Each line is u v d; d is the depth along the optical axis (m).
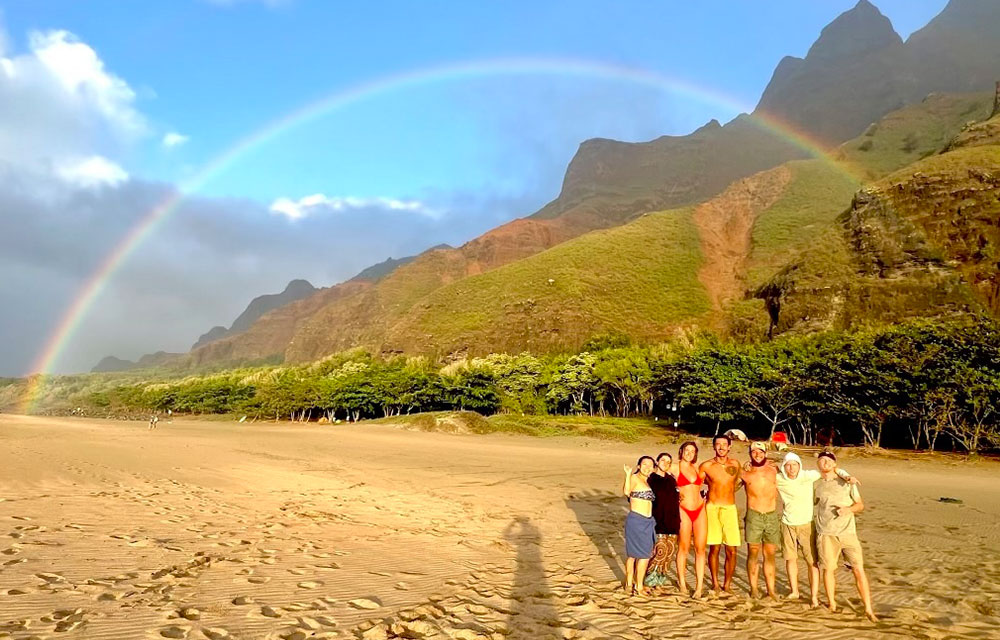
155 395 143.38
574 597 8.10
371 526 12.75
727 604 8.02
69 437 41.81
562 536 12.84
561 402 82.00
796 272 98.25
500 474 24.95
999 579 9.59
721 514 8.43
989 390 36.78
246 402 107.50
